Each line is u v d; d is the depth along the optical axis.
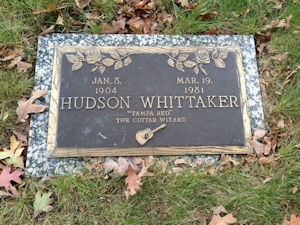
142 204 0.73
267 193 0.76
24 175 0.75
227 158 0.77
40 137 0.76
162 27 0.94
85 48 0.82
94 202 0.73
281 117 0.85
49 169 0.74
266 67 0.92
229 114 0.80
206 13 0.95
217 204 0.74
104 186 0.74
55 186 0.74
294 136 0.82
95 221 0.72
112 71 0.81
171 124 0.77
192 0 0.98
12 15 0.91
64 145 0.74
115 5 0.96
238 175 0.77
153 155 0.76
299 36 0.96
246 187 0.76
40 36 0.84
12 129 0.80
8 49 0.87
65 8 0.93
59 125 0.75
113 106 0.78
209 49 0.85
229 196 0.75
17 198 0.72
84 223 0.71
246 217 0.74
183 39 0.87
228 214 0.72
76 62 0.81
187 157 0.77
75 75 0.80
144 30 0.92
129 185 0.72
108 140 0.75
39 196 0.72
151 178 0.75
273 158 0.79
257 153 0.78
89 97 0.78
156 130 0.77
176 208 0.74
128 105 0.78
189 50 0.84
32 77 0.84
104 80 0.80
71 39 0.85
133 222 0.72
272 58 0.93
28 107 0.78
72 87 0.79
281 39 0.95
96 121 0.76
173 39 0.87
